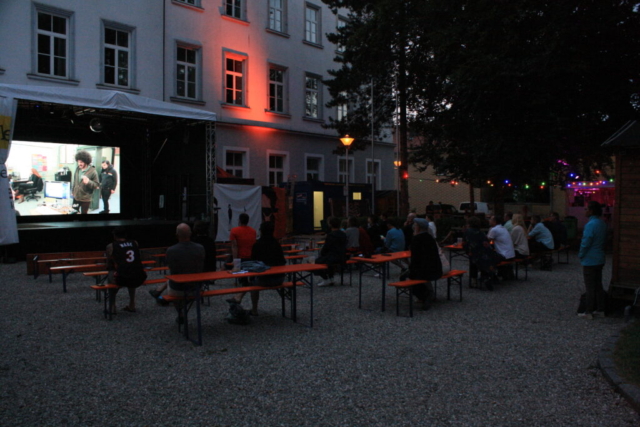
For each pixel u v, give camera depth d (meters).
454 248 10.80
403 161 22.08
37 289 9.35
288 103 24.55
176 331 6.38
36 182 16.55
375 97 22.88
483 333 6.34
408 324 6.83
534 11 11.61
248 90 22.56
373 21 18.81
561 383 4.55
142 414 3.88
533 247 12.12
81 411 3.93
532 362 5.16
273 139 23.72
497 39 13.19
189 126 17.66
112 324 6.74
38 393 4.29
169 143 18.72
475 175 18.75
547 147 15.69
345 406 4.04
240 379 4.64
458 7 14.01
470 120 16.08
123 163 19.38
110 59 18.12
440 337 6.14
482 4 12.45
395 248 10.79
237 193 17.03
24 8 15.73
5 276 10.91
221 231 16.45
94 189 18.08
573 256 15.82
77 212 17.58
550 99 13.86
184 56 20.45
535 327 6.64
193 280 5.73
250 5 22.67
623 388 4.19
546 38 11.85
